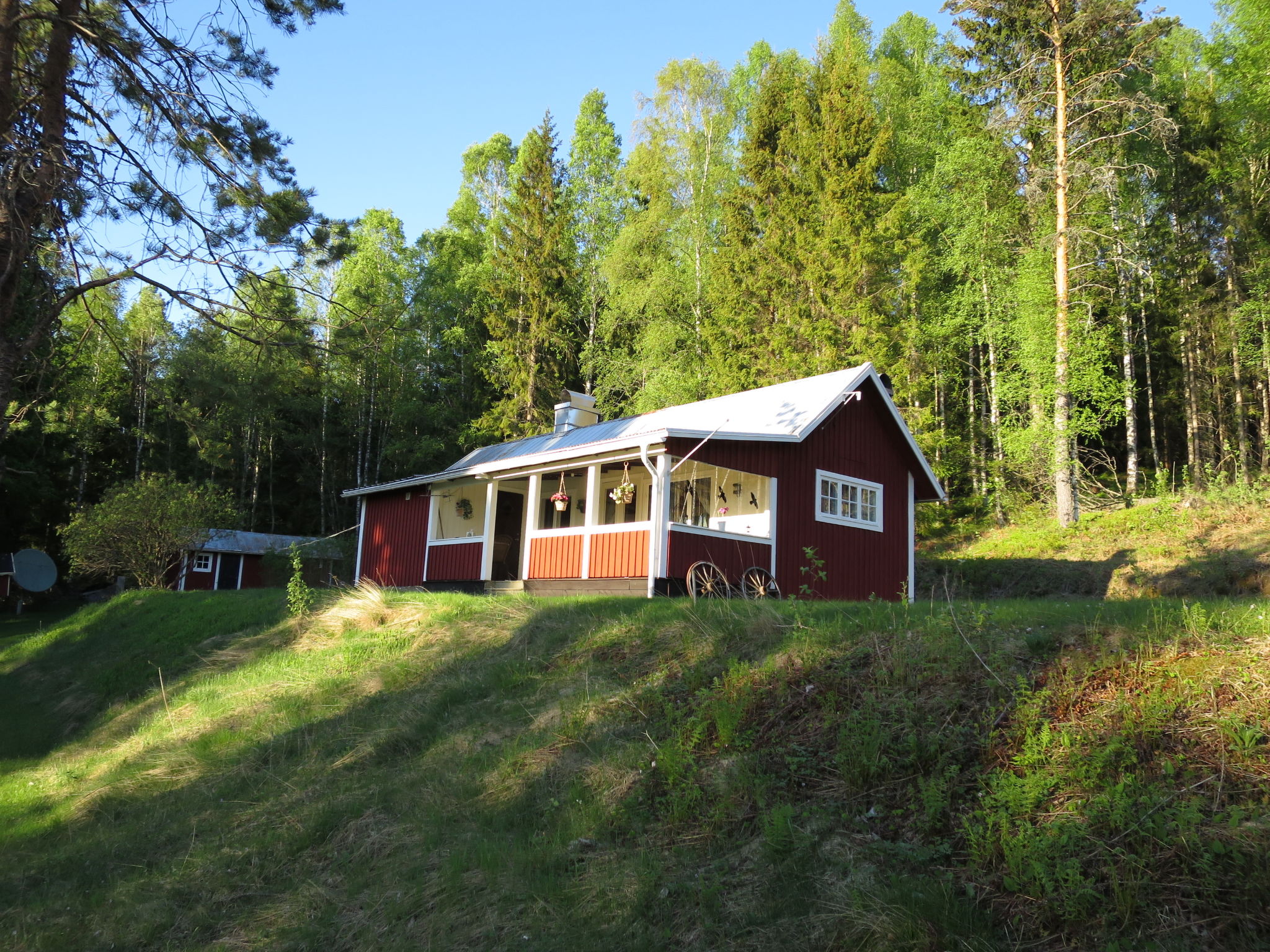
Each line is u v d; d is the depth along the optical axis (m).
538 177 38.66
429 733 8.66
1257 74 27.23
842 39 36.81
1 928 6.69
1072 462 25.05
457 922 5.54
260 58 13.19
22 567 24.17
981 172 27.77
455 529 22.59
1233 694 5.37
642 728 7.44
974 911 4.45
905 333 29.20
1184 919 4.02
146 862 7.49
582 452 16.23
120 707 13.27
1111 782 4.93
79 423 35.84
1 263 10.92
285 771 8.66
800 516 16.72
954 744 5.72
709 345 34.09
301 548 28.64
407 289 42.12
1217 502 22.67
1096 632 6.59
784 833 5.34
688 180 35.47
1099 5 24.34
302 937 5.80
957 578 23.05
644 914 5.18
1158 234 32.38
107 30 12.01
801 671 7.32
